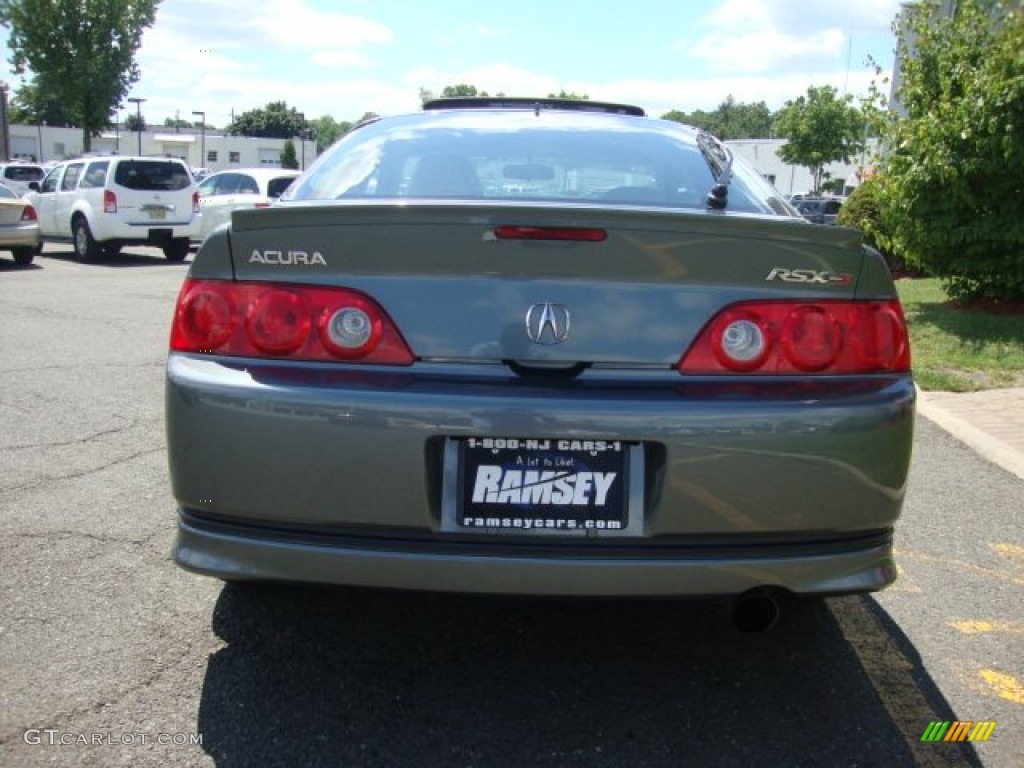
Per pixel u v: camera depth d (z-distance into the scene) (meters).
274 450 2.27
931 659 2.88
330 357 2.35
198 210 16.25
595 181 3.05
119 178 15.40
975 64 8.70
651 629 3.01
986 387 6.63
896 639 3.00
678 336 2.33
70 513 3.78
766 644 2.94
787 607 3.20
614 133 3.38
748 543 2.31
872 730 2.49
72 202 15.88
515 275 2.31
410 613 3.06
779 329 2.37
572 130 3.38
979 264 8.90
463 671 2.73
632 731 2.45
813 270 2.38
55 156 71.25
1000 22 8.68
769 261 2.35
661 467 2.25
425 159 3.15
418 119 3.53
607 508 2.27
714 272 2.34
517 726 2.46
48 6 28.75
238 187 16.67
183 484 2.36
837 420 2.29
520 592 2.27
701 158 3.24
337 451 2.25
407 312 2.33
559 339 2.31
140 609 3.01
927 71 9.07
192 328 2.42
